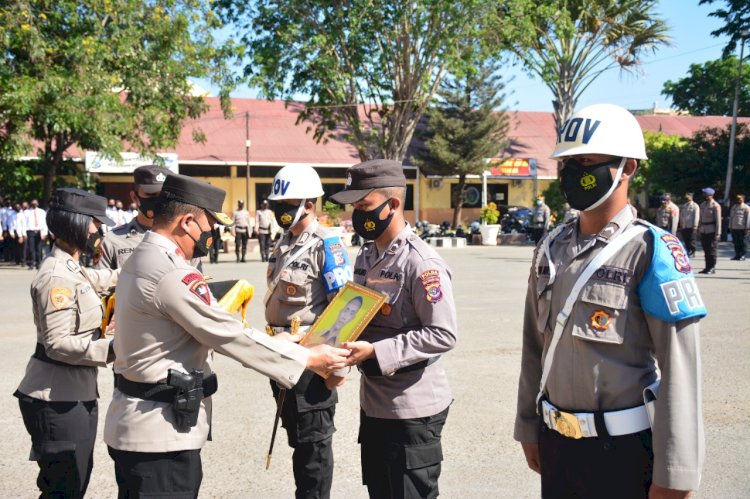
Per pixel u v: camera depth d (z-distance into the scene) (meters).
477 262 19.38
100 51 19.53
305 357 2.87
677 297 2.15
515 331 8.90
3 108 18.39
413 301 3.09
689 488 2.10
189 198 2.78
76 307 3.40
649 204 32.38
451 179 37.34
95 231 3.55
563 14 28.36
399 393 3.07
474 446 4.91
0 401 5.99
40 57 18.69
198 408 2.74
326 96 28.12
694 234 19.69
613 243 2.31
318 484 3.89
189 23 21.88
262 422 5.47
